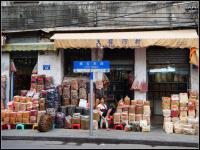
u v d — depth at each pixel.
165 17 16.34
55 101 15.31
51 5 17.34
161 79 16.56
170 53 16.33
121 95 16.69
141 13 16.52
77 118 14.71
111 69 16.77
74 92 15.82
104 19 16.75
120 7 16.70
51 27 17.02
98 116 14.73
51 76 16.70
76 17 17.02
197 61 14.48
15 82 17.33
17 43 16.80
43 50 16.56
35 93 15.84
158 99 16.64
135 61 16.33
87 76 16.91
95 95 15.96
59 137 12.88
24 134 13.40
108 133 13.67
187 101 14.59
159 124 15.77
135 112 14.71
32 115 14.79
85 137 12.76
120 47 14.86
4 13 17.72
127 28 16.19
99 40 14.99
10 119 14.78
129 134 13.52
